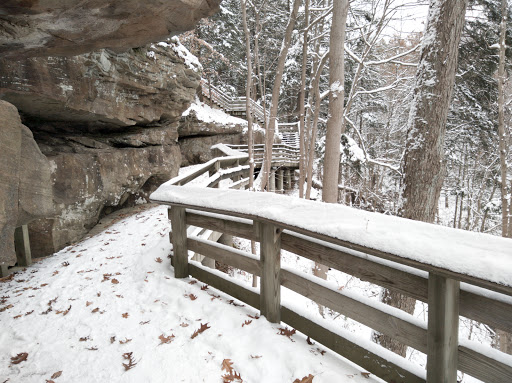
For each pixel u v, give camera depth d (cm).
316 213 184
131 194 832
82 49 319
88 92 538
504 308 128
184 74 840
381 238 146
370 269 174
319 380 172
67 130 634
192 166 1334
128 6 243
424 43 422
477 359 139
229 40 1914
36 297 324
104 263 411
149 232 555
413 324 155
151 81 702
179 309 267
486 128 1190
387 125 1847
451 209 2123
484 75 1048
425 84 415
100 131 715
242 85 2403
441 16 401
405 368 158
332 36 560
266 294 232
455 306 140
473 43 966
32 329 259
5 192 235
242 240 1005
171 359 204
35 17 237
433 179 424
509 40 944
